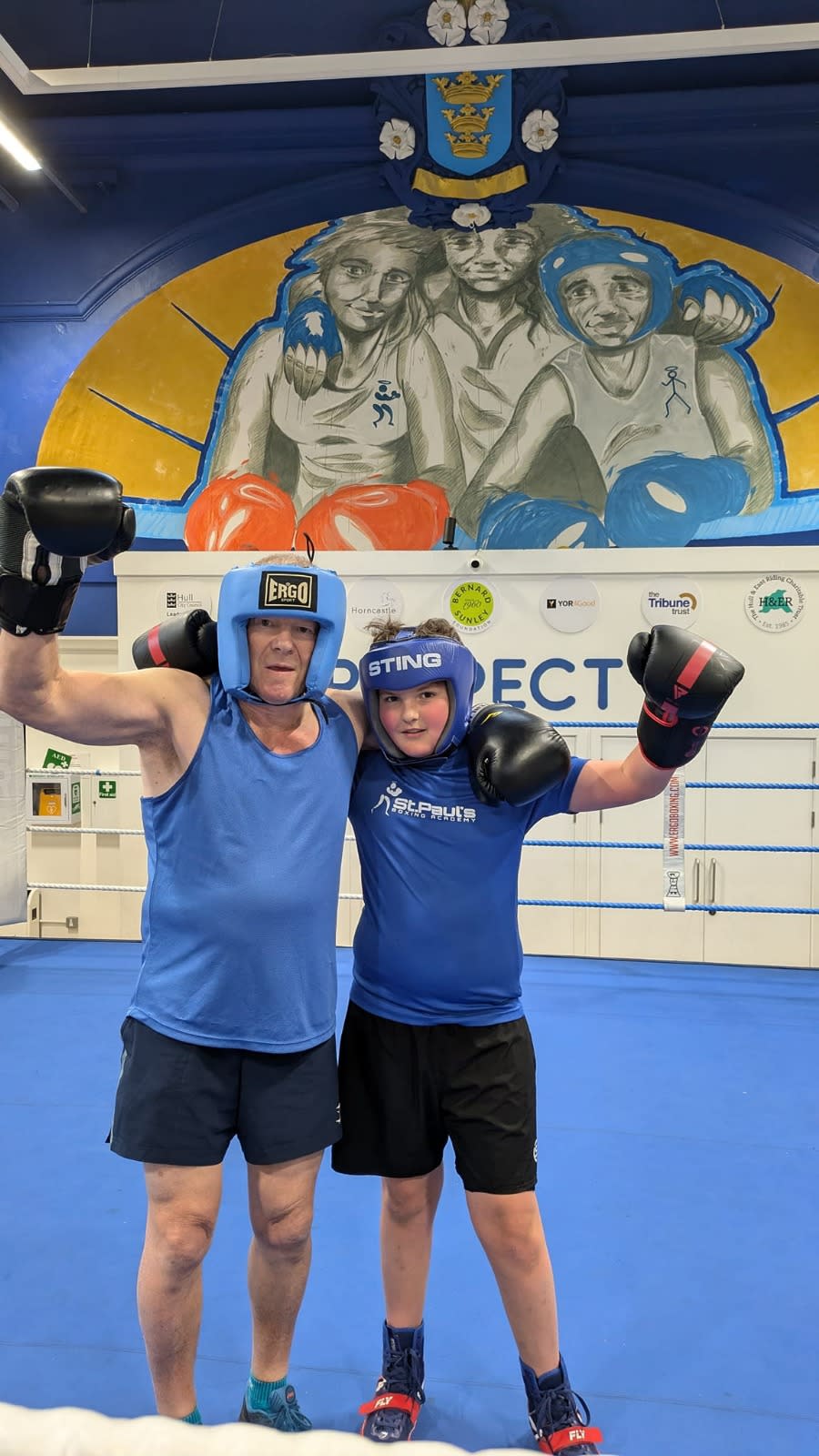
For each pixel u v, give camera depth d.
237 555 5.51
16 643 1.23
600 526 5.71
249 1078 1.46
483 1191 1.57
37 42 5.63
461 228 5.82
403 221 5.87
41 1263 2.24
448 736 1.56
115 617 5.89
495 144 5.71
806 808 5.22
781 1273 2.23
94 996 4.45
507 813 1.59
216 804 1.43
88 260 6.05
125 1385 1.82
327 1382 1.84
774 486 5.58
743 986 4.76
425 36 5.45
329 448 5.89
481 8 5.37
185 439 5.96
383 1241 1.71
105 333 6.03
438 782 1.58
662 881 5.37
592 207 5.77
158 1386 1.47
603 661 5.34
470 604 5.41
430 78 5.64
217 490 5.93
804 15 5.27
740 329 5.63
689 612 5.27
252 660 1.45
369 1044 1.63
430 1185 1.70
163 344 6.00
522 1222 1.56
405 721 1.54
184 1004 1.43
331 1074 1.52
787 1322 2.04
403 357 5.84
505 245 5.79
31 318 6.07
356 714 1.65
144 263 6.02
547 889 5.45
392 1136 1.60
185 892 1.44
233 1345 1.95
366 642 5.47
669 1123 3.06
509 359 5.78
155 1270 1.41
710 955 5.32
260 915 1.42
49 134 5.91
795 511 5.56
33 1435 0.52
